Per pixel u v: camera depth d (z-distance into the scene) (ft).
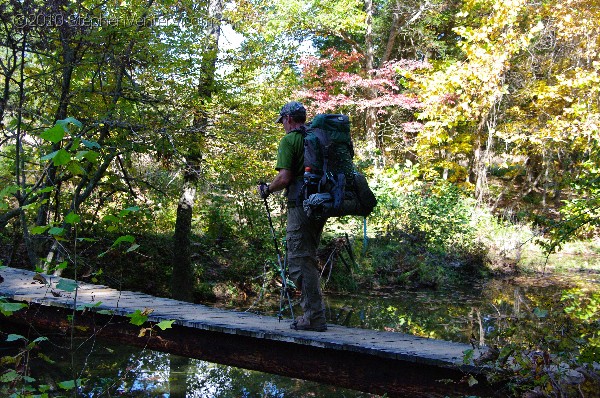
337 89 73.20
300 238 15.43
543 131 51.44
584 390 11.57
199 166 33.58
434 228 53.93
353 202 14.47
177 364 23.09
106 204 35.76
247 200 40.63
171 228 44.57
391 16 79.46
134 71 30.83
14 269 25.79
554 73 62.34
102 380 19.75
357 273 44.24
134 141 27.94
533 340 13.69
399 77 79.41
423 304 37.63
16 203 30.96
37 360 21.20
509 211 68.44
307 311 15.88
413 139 80.59
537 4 55.06
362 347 13.84
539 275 51.78
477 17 65.26
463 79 54.39
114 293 20.98
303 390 20.57
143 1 28.22
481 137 71.26
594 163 23.11
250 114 33.37
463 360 12.54
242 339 15.85
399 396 13.69
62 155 7.52
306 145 14.30
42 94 28.58
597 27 49.93
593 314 27.91
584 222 20.71
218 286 38.27
